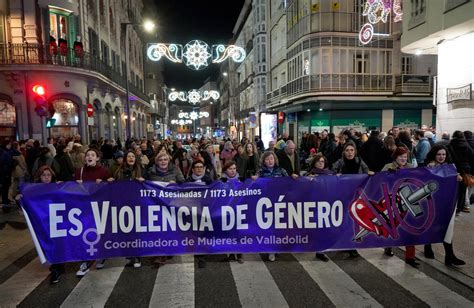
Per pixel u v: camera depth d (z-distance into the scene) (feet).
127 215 15.87
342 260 16.98
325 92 67.10
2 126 53.67
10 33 52.54
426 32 35.37
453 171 16.55
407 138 26.32
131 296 13.53
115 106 82.74
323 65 66.95
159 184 15.99
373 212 16.49
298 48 73.26
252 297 13.30
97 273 15.84
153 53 43.39
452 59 35.24
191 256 17.84
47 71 52.34
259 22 106.93
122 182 15.84
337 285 14.25
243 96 147.02
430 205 16.46
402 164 17.21
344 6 66.59
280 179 16.37
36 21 52.85
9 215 26.43
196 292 13.78
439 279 14.69
